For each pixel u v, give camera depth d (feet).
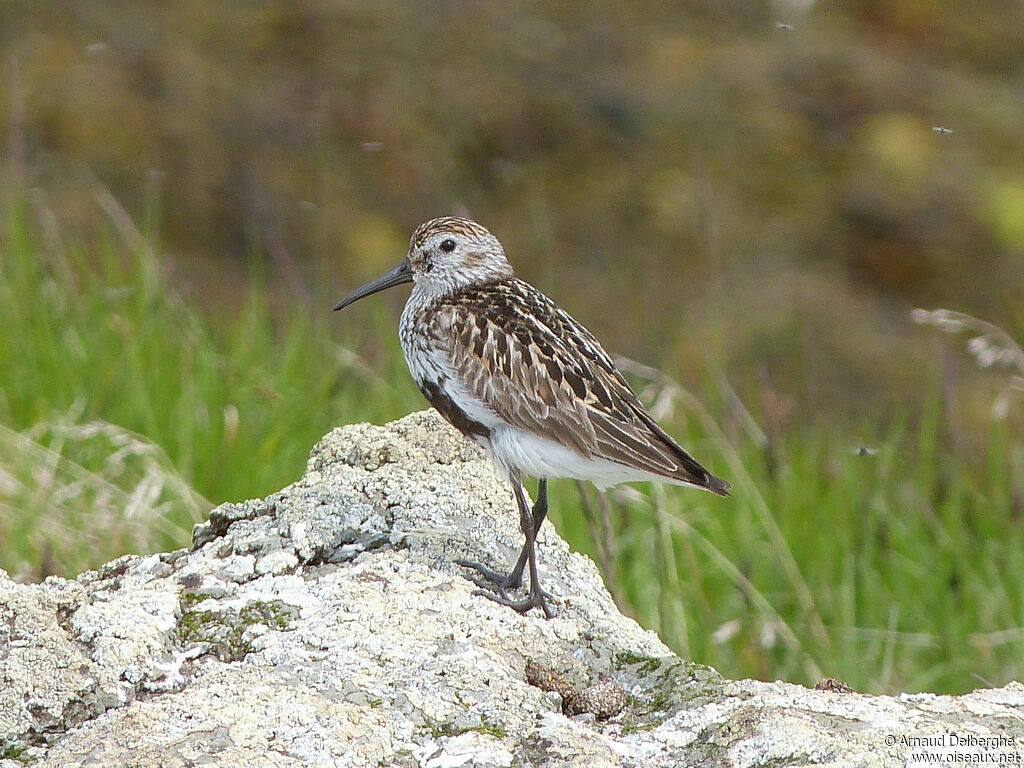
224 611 23.15
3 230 48.24
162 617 22.62
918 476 43.70
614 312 57.82
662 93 68.03
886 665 36.58
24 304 41.63
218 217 57.62
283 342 45.37
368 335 49.67
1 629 21.93
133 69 62.23
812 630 36.96
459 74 67.10
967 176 67.15
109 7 65.36
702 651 36.09
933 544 40.96
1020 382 44.27
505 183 63.16
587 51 70.38
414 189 61.82
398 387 41.91
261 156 60.70
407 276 30.73
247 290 53.93
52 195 54.70
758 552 39.09
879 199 65.16
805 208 64.90
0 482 35.37
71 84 60.29
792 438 46.01
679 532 38.14
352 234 58.70
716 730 20.26
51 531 34.40
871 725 20.26
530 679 22.09
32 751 20.31
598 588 26.21
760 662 36.22
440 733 20.52
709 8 74.43
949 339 59.06
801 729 19.70
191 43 64.54
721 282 59.98
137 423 39.06
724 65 70.85
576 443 27.09
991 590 39.37
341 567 25.04
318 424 39.63
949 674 36.88
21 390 39.34
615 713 21.71
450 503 26.73
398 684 21.33
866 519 39.99
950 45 75.36
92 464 37.68
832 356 56.44
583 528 37.73
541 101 66.90
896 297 61.26
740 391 52.65
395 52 66.90
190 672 21.83
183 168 58.70
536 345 27.68
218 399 39.65
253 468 37.65
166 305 43.14
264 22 66.90
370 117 63.87
